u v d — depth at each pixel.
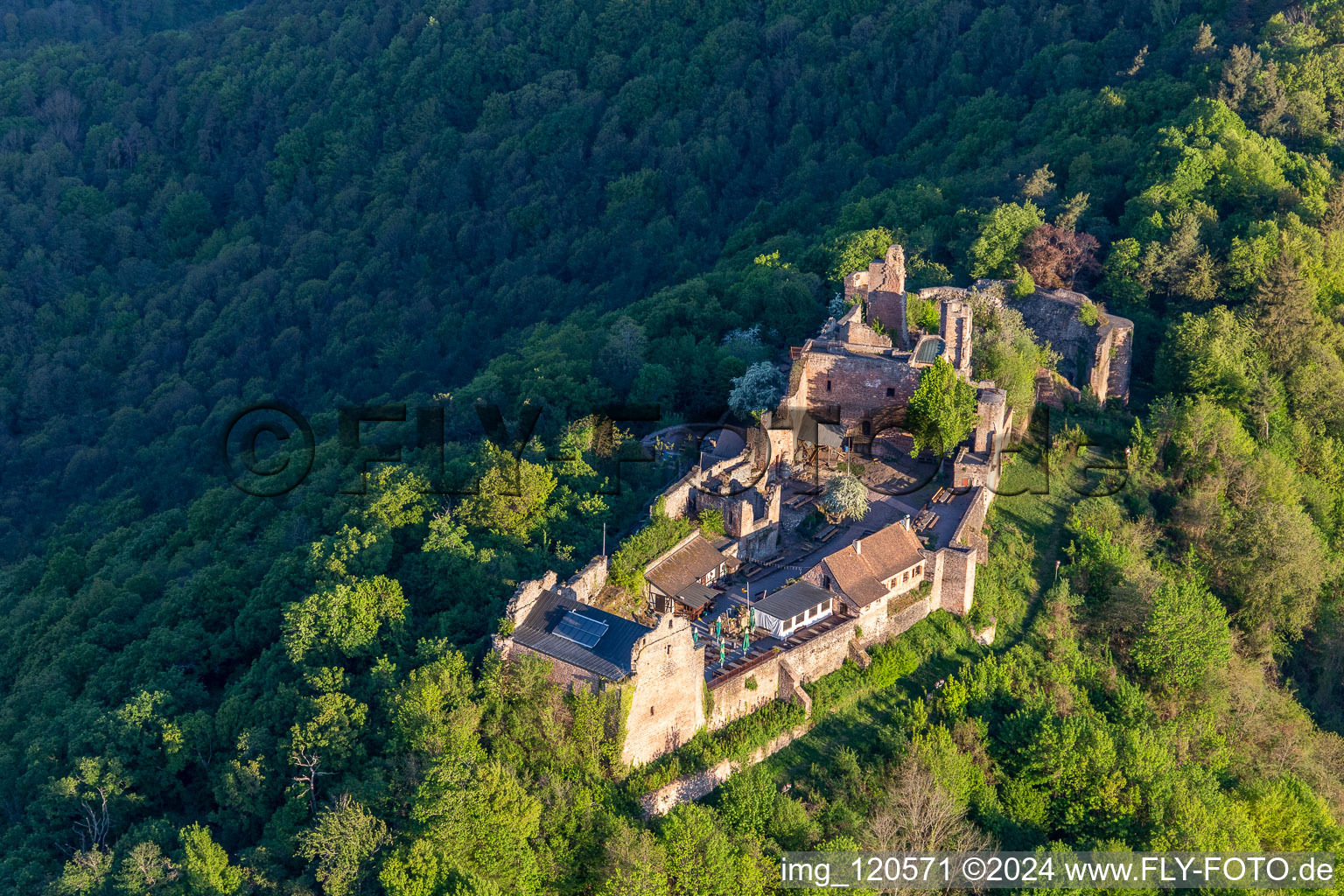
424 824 96.06
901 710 113.19
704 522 125.88
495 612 114.19
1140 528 140.00
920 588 122.75
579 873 98.25
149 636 133.12
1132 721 118.31
